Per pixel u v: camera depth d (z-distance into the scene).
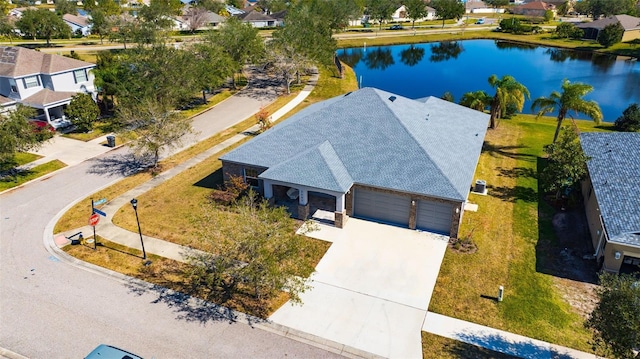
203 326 18.31
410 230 25.03
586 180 27.36
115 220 26.30
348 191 25.14
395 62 84.69
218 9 131.25
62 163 34.62
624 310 13.30
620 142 27.16
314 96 54.78
